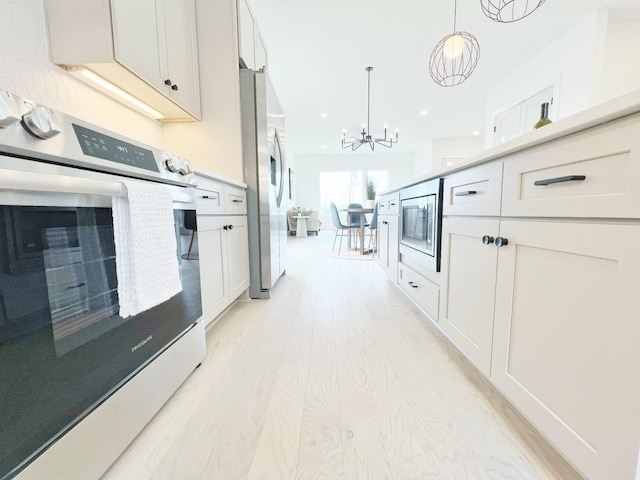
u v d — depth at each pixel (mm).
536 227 810
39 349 615
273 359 1398
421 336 1654
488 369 1055
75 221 704
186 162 1209
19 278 574
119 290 812
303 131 7176
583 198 662
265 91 2229
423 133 7500
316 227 8477
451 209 1351
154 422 979
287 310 2102
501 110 4586
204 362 1371
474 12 2930
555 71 3572
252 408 1048
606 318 612
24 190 578
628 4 2947
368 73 4195
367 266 3803
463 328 1245
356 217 5773
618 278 583
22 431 577
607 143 604
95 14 1197
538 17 3113
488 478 766
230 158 2156
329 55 3688
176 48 1749
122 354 851
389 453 850
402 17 2979
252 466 809
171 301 1104
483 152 1043
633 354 557
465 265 1221
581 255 671
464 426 958
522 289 876
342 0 2713
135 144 938
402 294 2482
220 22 2051
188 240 1241
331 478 771
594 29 3076
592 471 651
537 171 810
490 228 1030
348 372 1281
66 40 1210
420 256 1749
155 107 1831
